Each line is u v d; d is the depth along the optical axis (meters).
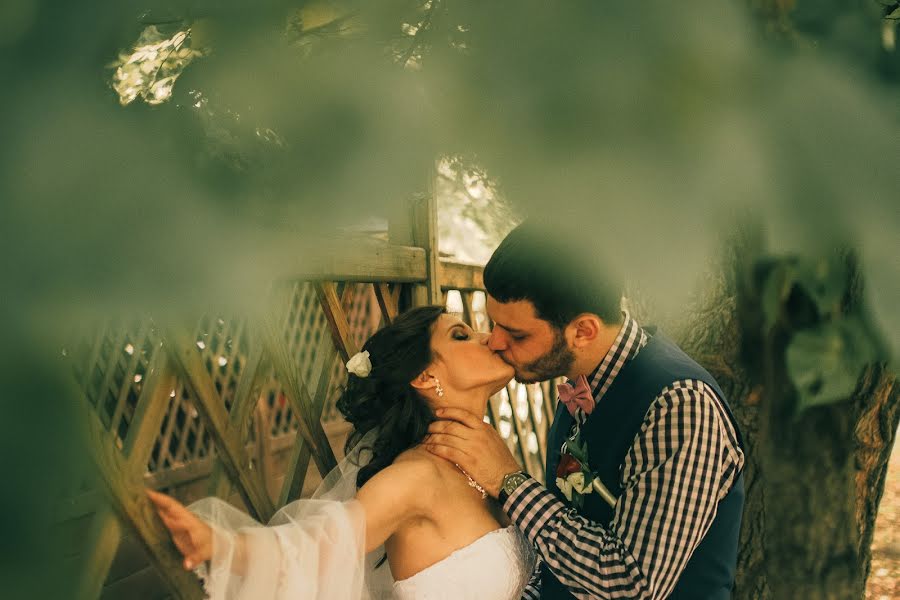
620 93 0.35
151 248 0.32
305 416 2.02
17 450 0.27
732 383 2.22
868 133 0.36
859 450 2.42
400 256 2.55
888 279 0.40
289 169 0.38
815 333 0.77
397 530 1.71
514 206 0.38
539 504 1.59
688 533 1.48
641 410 1.60
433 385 1.77
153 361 1.51
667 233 0.35
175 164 0.34
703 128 0.35
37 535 0.27
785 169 0.35
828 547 2.47
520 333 1.56
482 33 0.37
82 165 0.30
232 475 1.74
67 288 0.29
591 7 0.35
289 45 0.39
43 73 0.28
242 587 1.22
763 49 0.36
